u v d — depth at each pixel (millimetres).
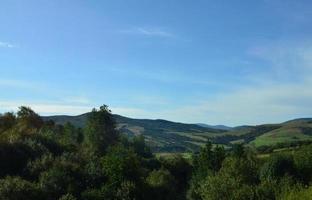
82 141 128875
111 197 62125
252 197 59438
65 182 61781
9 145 70188
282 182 60031
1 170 65250
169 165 133125
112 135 129750
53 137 88250
